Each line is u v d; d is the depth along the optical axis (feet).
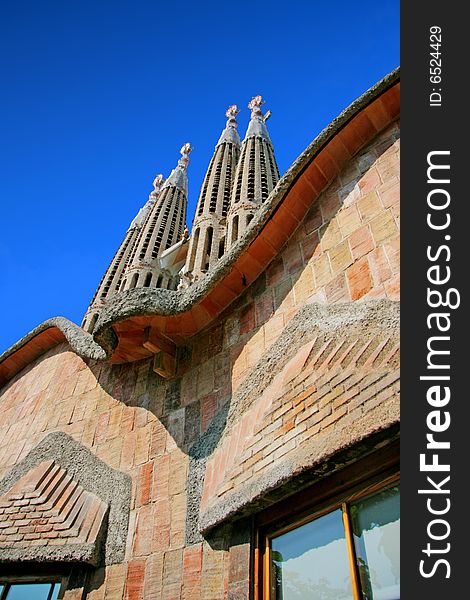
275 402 15.44
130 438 22.16
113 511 19.89
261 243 20.71
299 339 16.67
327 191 20.45
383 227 16.55
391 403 11.34
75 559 18.52
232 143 94.32
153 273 80.89
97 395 26.37
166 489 18.67
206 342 21.85
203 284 20.58
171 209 97.04
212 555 15.34
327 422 12.86
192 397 20.65
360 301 15.25
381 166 18.52
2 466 27.45
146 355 24.77
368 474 12.07
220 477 16.14
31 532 20.34
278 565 13.60
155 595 15.96
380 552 11.15
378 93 19.10
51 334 33.27
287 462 13.20
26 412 30.55
